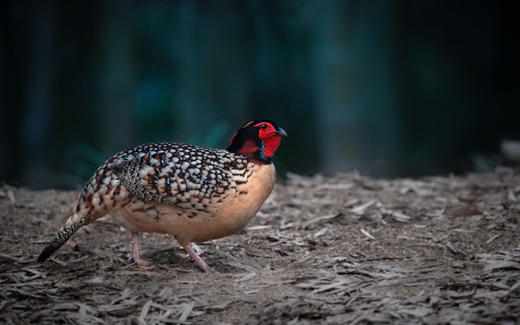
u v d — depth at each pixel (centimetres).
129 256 737
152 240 800
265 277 660
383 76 2214
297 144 2809
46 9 2552
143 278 661
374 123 2181
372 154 2172
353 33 2114
